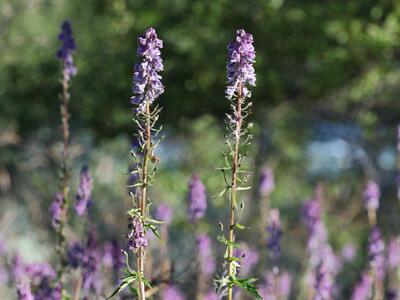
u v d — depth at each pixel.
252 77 4.05
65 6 17.02
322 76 13.72
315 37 13.45
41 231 16.14
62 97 6.77
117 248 5.73
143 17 14.32
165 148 15.24
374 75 13.48
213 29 13.72
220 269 4.59
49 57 17.05
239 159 4.10
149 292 5.15
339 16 13.08
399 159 8.23
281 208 17.31
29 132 18.16
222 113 14.91
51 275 5.90
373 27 12.90
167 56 14.33
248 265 7.53
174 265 5.58
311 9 13.28
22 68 17.14
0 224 15.61
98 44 15.48
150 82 3.88
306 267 8.26
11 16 17.42
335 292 8.92
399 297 8.13
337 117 16.62
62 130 6.69
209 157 14.20
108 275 6.11
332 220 16.45
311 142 18.61
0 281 7.87
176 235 13.59
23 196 17.95
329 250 8.48
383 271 7.85
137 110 3.91
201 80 14.15
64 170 6.37
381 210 17.56
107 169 17.73
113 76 15.05
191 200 6.71
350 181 18.78
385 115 15.88
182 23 14.04
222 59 13.84
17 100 17.28
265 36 13.62
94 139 16.92
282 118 15.72
